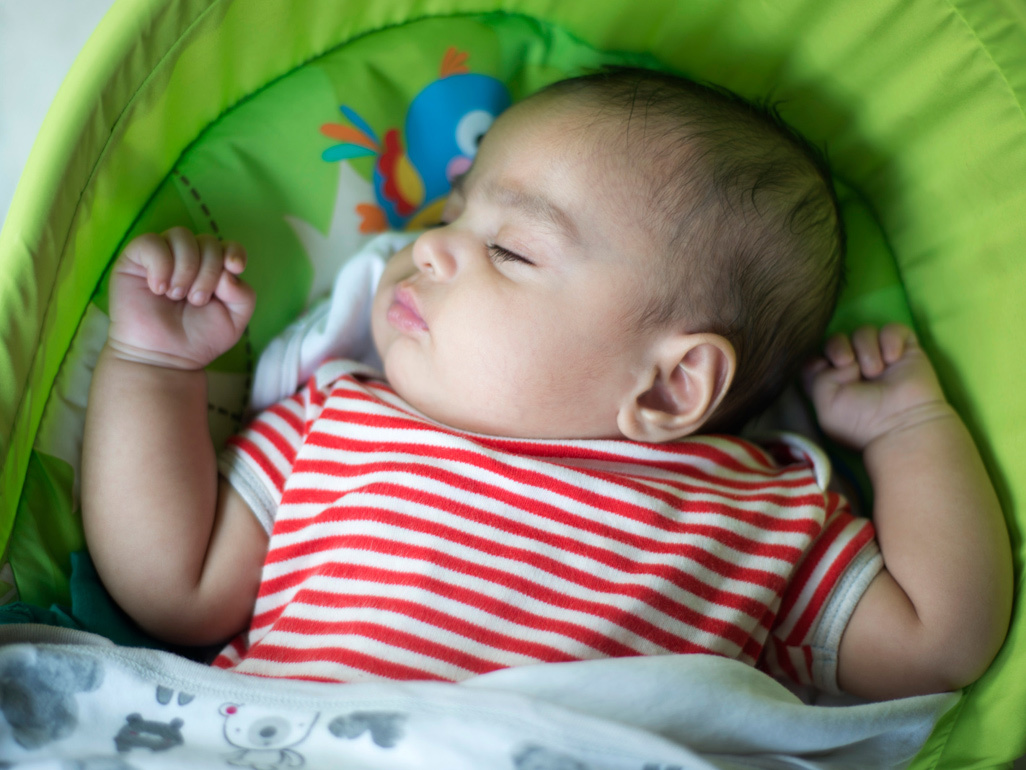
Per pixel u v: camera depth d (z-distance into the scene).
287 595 0.86
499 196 0.93
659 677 0.68
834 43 1.01
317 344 1.03
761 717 0.69
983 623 0.88
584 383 0.91
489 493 0.85
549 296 0.90
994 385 0.97
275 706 0.66
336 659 0.78
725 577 0.87
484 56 1.11
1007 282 0.95
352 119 1.04
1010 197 0.93
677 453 0.94
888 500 0.99
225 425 1.01
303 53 0.99
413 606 0.79
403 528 0.83
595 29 1.12
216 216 0.97
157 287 0.86
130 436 0.85
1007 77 0.89
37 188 0.73
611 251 0.90
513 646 0.79
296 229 1.04
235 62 0.90
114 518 0.84
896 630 0.90
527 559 0.83
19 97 1.37
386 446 0.89
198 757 0.64
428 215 1.15
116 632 0.85
